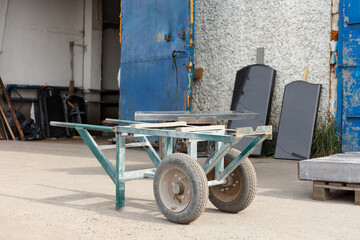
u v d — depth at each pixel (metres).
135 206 3.82
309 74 7.75
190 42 8.34
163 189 3.32
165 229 3.10
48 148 9.25
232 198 3.60
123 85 9.88
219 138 3.09
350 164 3.98
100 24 14.16
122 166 3.62
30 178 5.27
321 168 4.13
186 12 8.40
